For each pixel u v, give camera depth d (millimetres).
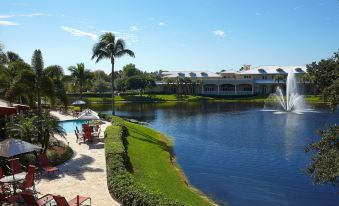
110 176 16484
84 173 19047
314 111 71250
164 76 143000
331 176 15055
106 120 46250
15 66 37688
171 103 99688
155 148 30594
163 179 20750
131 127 39031
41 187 16625
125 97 111312
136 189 14195
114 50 55188
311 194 20359
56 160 20906
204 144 35969
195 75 141875
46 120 21797
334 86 16938
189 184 22172
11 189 15438
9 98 27609
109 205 14227
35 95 30062
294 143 35969
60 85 31922
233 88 135000
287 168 26031
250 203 18984
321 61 19000
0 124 24219
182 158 29516
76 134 29125
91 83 107750
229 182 22641
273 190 21062
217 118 59906
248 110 75250
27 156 19703
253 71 137500
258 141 37406
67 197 15250
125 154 20844
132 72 173250
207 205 17688
